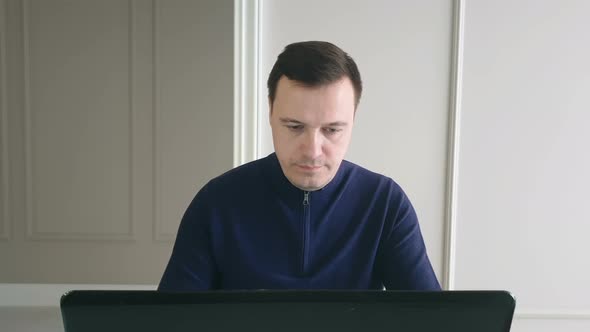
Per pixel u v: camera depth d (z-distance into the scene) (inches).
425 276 40.6
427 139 64.3
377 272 43.3
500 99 64.2
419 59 63.4
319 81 30.6
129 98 117.6
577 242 66.5
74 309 20.2
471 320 21.0
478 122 64.5
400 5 62.7
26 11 115.0
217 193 41.6
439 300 20.8
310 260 41.0
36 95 117.5
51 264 122.0
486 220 65.7
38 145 119.0
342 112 31.4
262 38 62.0
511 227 65.9
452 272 65.9
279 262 40.8
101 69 116.7
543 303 67.1
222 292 20.4
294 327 20.8
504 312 21.0
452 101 63.7
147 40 115.7
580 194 65.9
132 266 122.3
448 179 64.7
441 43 63.2
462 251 65.9
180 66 116.1
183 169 119.1
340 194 41.4
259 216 41.1
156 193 119.6
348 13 62.4
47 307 108.6
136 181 119.7
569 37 63.8
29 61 116.5
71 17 115.3
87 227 121.3
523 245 66.2
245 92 61.4
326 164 32.9
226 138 118.0
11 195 120.3
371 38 62.8
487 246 66.0
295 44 33.3
